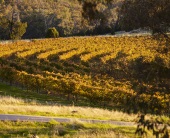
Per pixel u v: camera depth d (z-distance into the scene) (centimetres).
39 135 2623
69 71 8012
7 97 5091
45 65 8212
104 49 10469
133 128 3186
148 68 1552
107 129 2903
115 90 5653
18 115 3441
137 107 1534
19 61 8819
